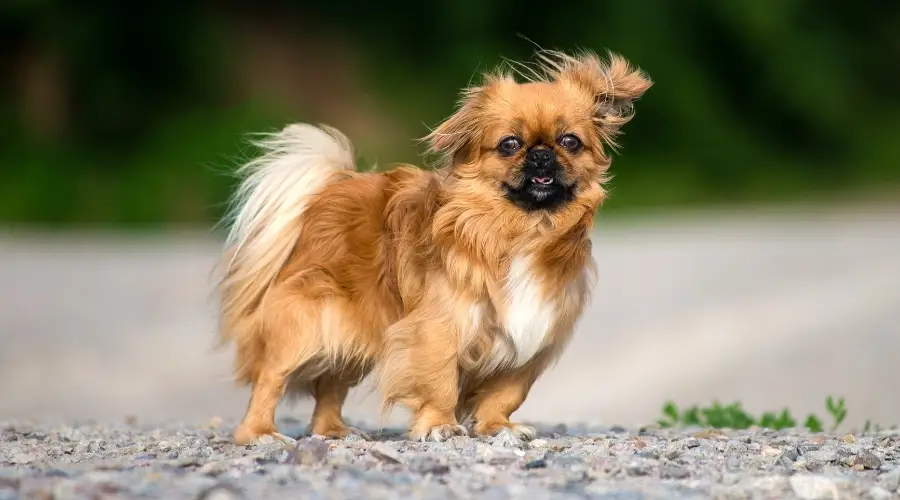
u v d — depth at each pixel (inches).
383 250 309.7
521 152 301.3
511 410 314.0
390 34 1492.4
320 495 211.2
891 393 547.5
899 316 666.8
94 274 834.2
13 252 967.0
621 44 1472.7
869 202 1427.2
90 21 1392.7
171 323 685.3
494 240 298.0
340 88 1457.9
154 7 1413.6
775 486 230.2
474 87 316.2
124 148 1355.8
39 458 270.8
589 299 315.3
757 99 1507.1
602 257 888.3
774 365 590.2
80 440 319.0
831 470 255.1
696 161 1449.3
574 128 309.7
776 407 530.9
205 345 637.9
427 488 219.5
